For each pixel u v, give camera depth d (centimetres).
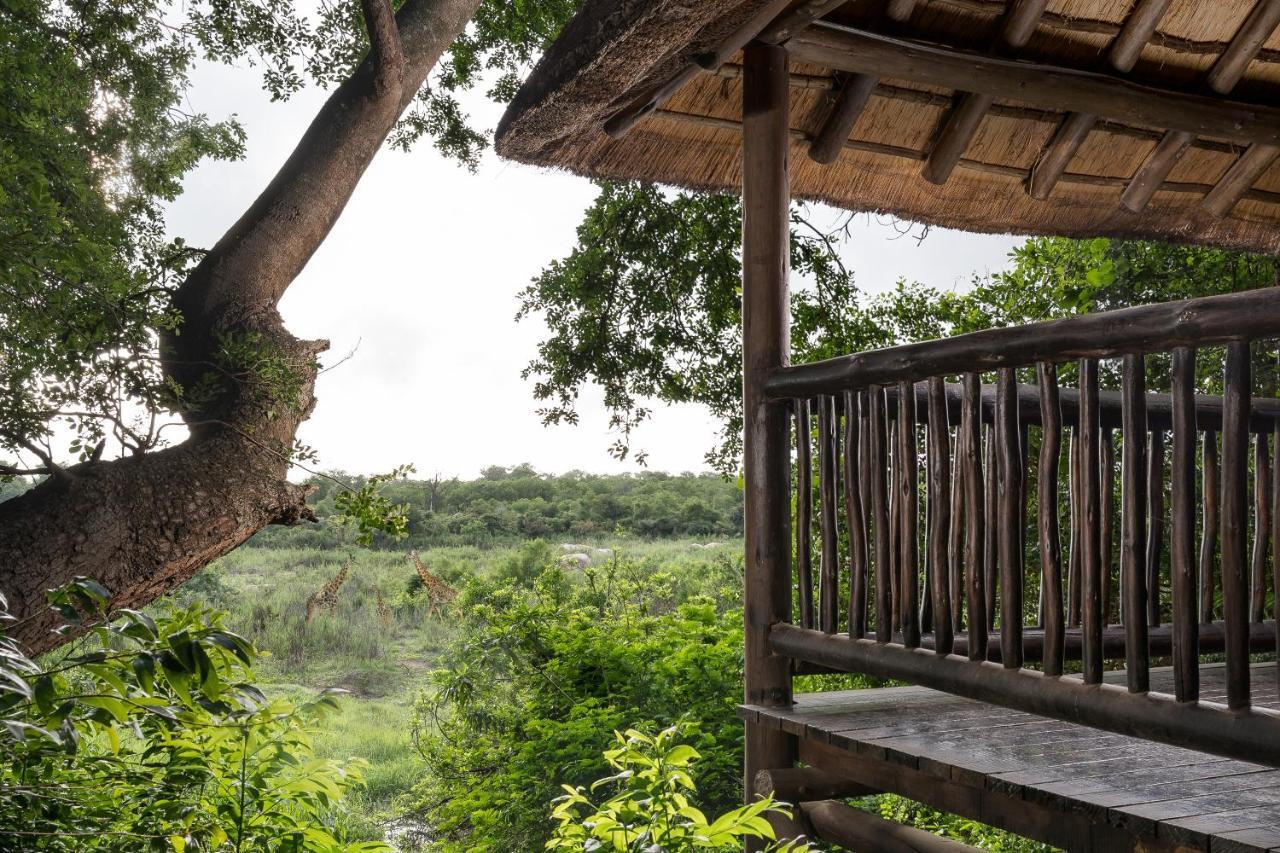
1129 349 228
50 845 250
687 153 421
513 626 794
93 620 477
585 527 3375
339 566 2345
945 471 286
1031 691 250
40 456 521
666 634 774
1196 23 396
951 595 283
